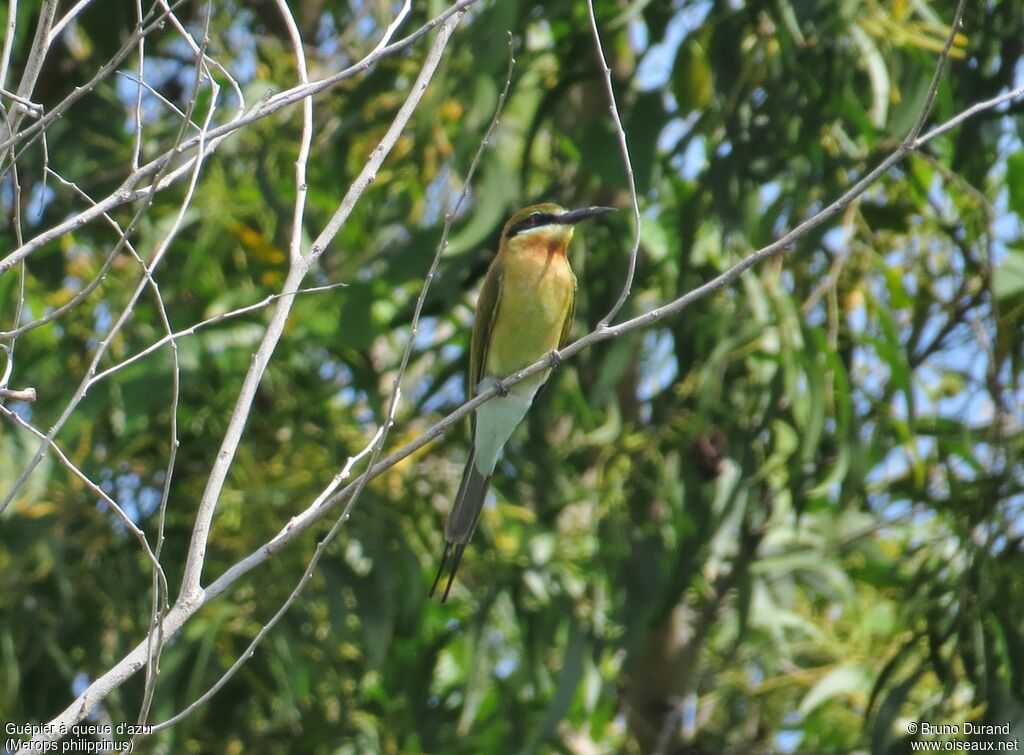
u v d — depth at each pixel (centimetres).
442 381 1259
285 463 1201
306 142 761
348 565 1166
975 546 1131
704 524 1165
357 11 1539
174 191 1292
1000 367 1173
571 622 1153
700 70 1184
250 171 1318
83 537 1209
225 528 1191
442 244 693
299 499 1178
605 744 1448
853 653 1277
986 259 1176
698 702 1384
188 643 1126
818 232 1123
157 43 1374
